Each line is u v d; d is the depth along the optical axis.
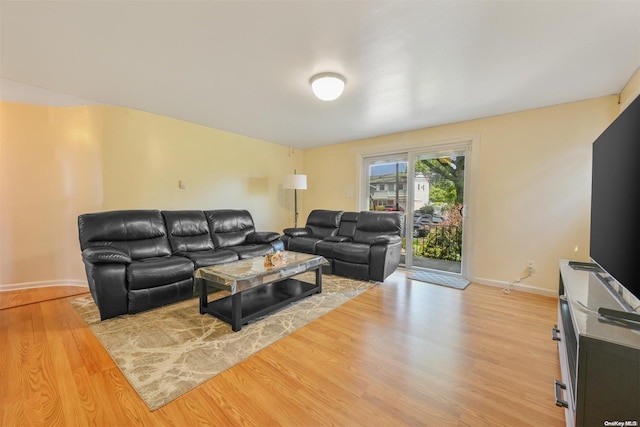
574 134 2.82
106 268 2.24
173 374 1.58
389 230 3.91
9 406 1.31
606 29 1.64
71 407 1.32
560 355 1.73
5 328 2.12
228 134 4.28
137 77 2.36
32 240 3.08
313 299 2.80
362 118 3.46
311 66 2.14
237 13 1.54
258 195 4.79
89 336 2.00
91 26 1.66
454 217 3.75
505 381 1.55
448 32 1.69
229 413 1.30
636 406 0.87
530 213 3.09
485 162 3.37
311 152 5.48
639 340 0.89
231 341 1.96
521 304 2.71
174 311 2.47
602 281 1.67
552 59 2.01
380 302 2.74
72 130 3.09
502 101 2.84
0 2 1.43
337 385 1.50
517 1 1.42
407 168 4.21
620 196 1.27
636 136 1.11
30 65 2.15
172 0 1.43
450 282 3.42
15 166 2.99
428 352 1.84
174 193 3.66
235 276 2.19
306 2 1.45
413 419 1.28
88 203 3.11
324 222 4.58
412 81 2.38
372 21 1.60
